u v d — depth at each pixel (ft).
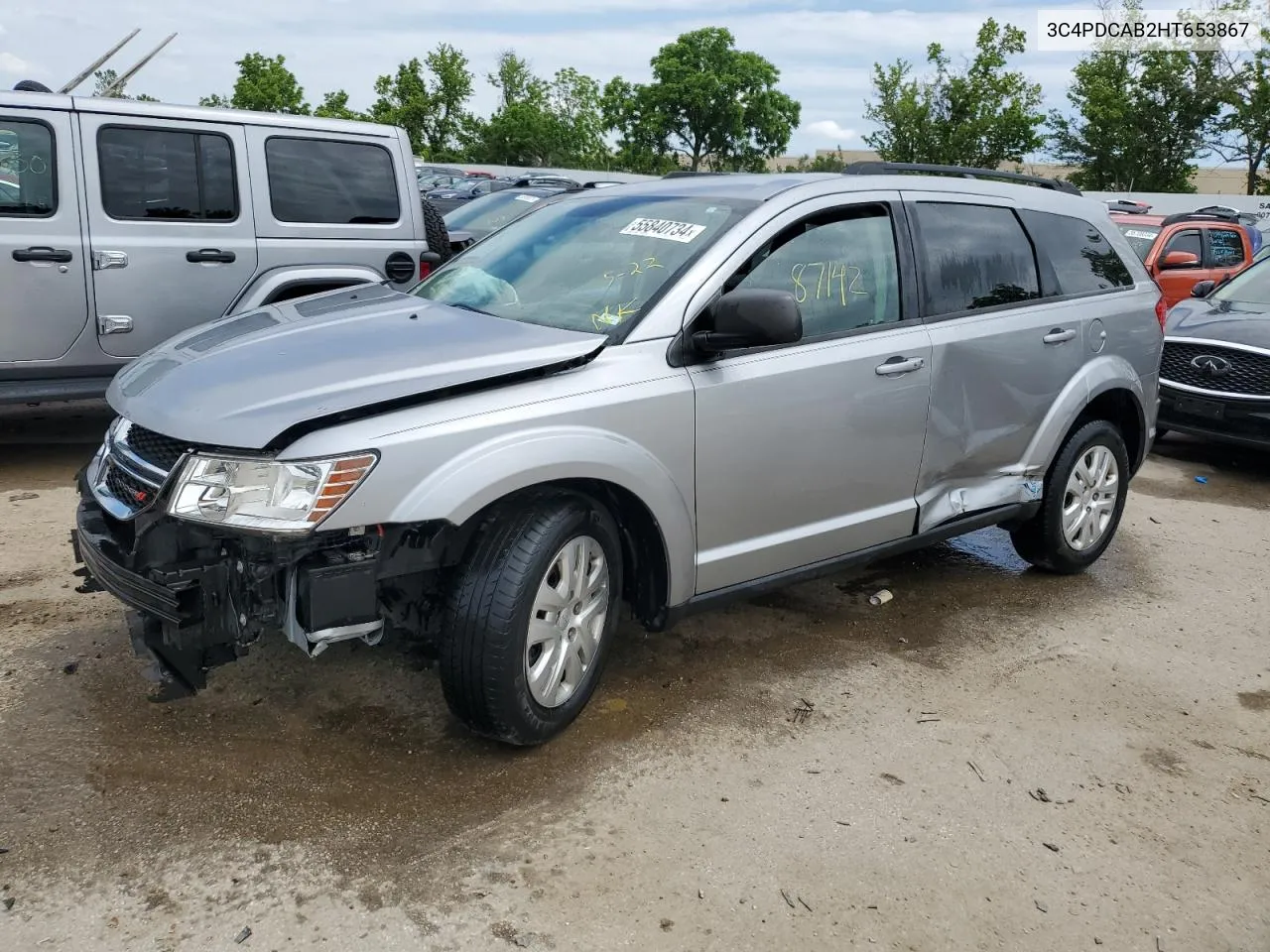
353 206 22.71
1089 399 15.92
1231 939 8.74
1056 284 15.85
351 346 10.69
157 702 10.53
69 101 19.51
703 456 11.37
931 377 13.58
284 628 9.52
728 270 11.73
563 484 10.56
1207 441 27.04
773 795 10.35
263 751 10.60
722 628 14.30
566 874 8.99
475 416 9.74
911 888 9.11
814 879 9.12
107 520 10.27
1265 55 125.59
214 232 21.03
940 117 133.28
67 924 8.09
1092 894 9.18
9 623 13.09
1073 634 14.83
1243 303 26.63
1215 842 10.05
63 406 26.63
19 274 19.25
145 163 20.26
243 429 9.11
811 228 12.64
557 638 10.64
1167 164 132.98
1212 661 14.14
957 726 11.98
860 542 13.44
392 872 8.89
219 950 7.93
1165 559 18.35
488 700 10.08
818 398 12.30
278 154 21.68
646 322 11.17
